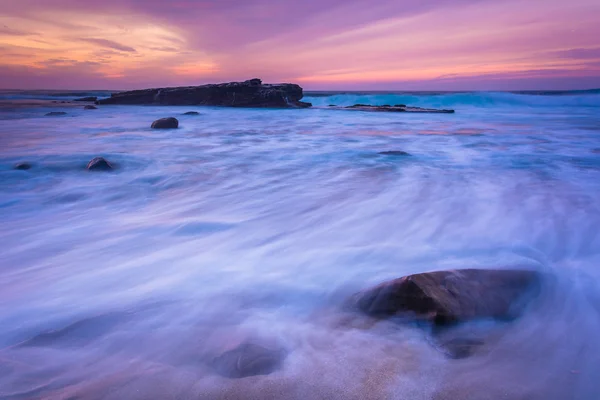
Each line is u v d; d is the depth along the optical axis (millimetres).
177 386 2363
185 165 9789
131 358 2648
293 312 3221
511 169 9281
